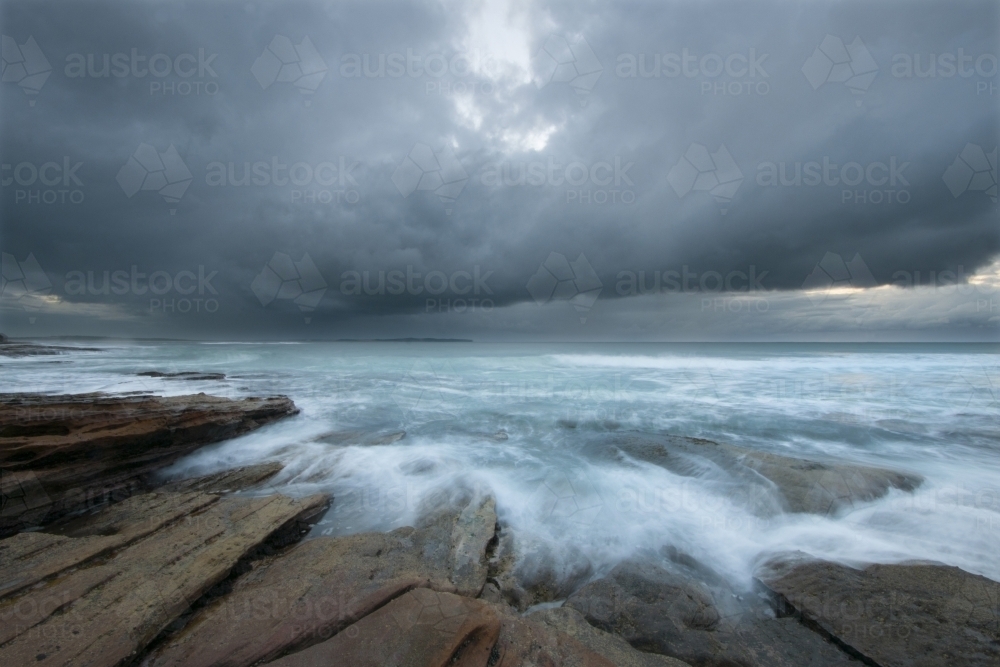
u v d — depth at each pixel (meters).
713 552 4.57
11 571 3.53
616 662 2.99
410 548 4.33
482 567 4.15
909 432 8.98
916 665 2.89
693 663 3.04
